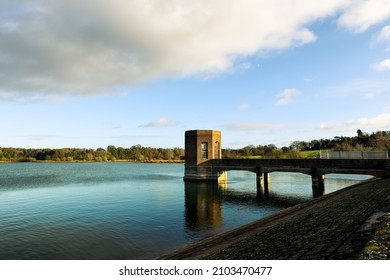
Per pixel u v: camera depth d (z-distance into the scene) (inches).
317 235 404.2
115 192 1537.9
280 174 3004.4
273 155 4178.2
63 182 2132.1
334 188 1654.8
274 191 1574.8
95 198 1330.0
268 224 652.7
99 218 916.0
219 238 594.2
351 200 700.0
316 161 1422.2
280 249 380.5
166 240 685.9
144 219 902.4
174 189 1656.0
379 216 418.3
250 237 519.8
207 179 1925.4
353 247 299.9
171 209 1067.9
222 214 980.6
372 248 271.7
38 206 1131.3
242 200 1282.0
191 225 828.0
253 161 1659.7
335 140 5017.2
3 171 3754.9
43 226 816.9
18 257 572.1
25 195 1443.2
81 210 1047.0
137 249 621.9
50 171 3754.9
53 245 649.6
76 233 745.0
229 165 1823.3
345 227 406.9
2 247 633.6
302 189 1667.1
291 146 5251.0
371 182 1117.7
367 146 4345.5
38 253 597.0
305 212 704.4
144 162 7751.0
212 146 1940.2
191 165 1964.8
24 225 829.8
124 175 2908.5
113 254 589.3
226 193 1494.8
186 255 490.3
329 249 319.9
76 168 4648.1
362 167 1285.7
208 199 1301.7
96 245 649.0
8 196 1409.9
